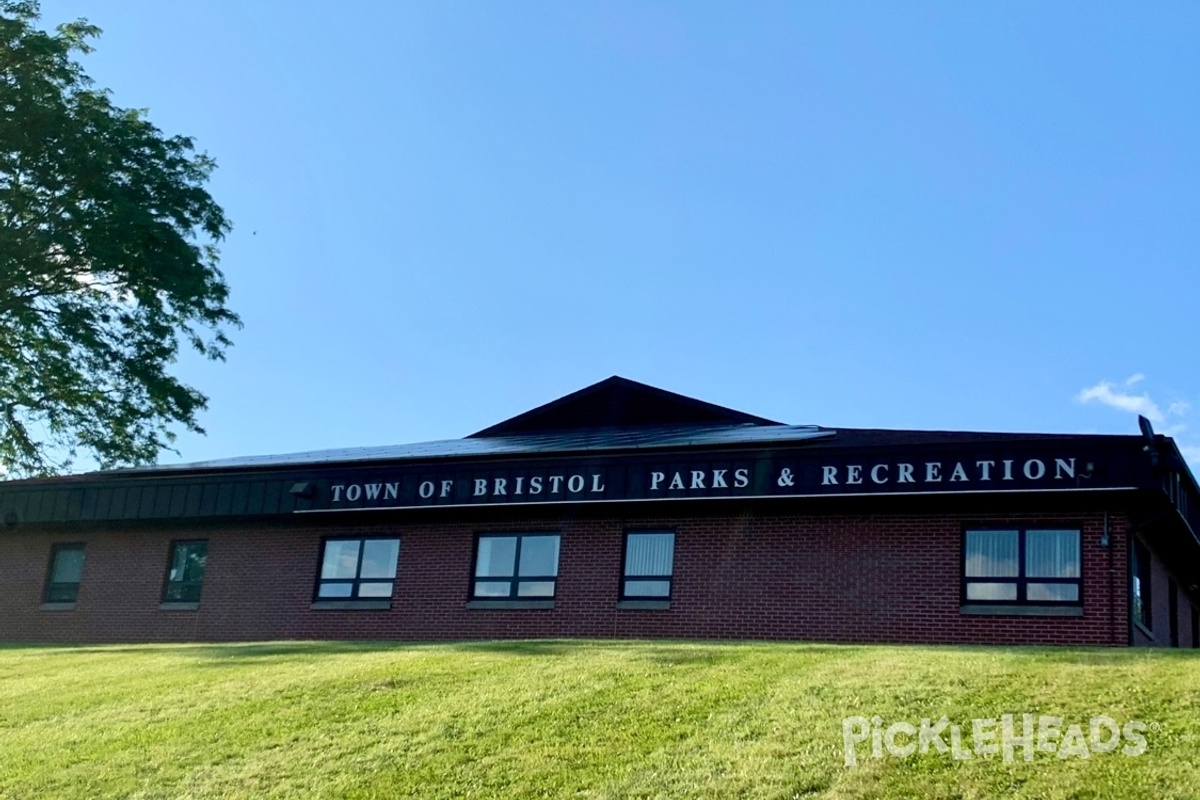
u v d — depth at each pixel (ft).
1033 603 73.67
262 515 93.91
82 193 111.55
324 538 94.48
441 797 41.42
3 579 105.40
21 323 112.57
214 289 118.62
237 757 46.88
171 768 46.29
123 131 113.19
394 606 90.27
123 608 99.91
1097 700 44.98
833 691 48.60
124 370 117.60
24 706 57.82
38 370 115.44
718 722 46.01
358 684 55.98
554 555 86.84
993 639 73.77
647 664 56.44
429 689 54.03
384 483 89.86
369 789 42.60
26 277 112.16
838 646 61.87
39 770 47.34
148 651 74.84
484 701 51.24
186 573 99.09
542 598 85.97
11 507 102.63
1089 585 72.69
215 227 118.93
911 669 51.65
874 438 85.61
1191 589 98.07
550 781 41.78
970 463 73.82
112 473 110.93
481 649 64.54
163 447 121.49
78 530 103.19
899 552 77.25
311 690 55.47
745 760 41.75
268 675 59.88
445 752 45.39
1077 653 54.85
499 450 94.48
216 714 52.80
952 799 37.42
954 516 76.64
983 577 75.31
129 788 44.70
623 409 109.19
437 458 91.97
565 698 50.72
